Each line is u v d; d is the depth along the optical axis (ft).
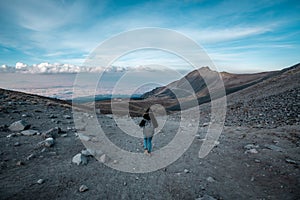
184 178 18.34
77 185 15.70
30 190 14.26
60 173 17.38
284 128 39.29
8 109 43.78
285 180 18.01
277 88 97.04
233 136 35.63
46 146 23.62
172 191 15.85
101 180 16.94
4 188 14.14
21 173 16.67
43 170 17.63
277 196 15.39
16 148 22.20
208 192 15.85
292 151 25.99
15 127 30.01
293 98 67.67
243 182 17.74
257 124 47.55
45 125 35.22
